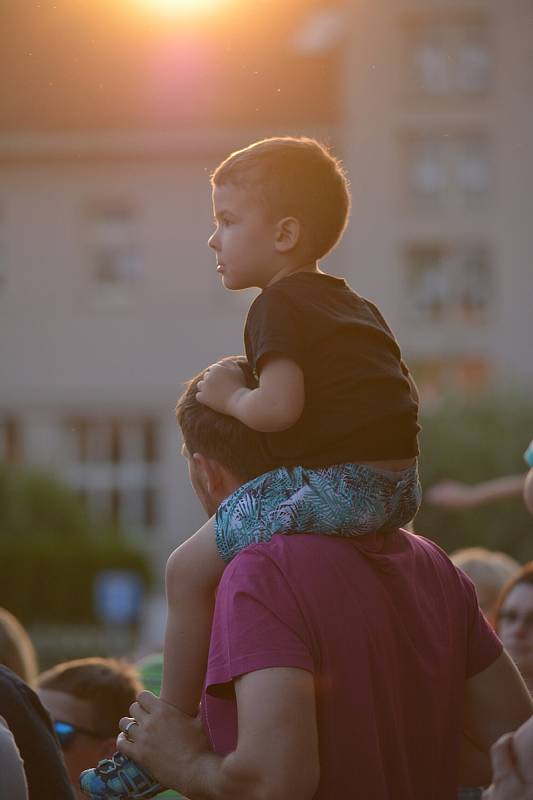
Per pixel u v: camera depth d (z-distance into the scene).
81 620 54.47
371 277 67.25
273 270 5.27
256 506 4.88
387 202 67.19
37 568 54.50
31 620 54.12
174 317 67.50
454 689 5.11
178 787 4.75
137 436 68.19
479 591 9.48
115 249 67.94
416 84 67.50
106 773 5.21
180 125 64.69
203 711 4.83
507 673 5.32
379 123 67.19
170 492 67.31
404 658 4.86
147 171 67.00
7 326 68.19
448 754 5.06
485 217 67.19
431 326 67.06
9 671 5.80
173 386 67.50
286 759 4.40
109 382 68.00
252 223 5.25
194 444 5.18
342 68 67.19
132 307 67.75
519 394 55.97
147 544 66.94
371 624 4.73
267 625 4.57
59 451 68.00
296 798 4.41
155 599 56.75
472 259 67.56
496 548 50.03
